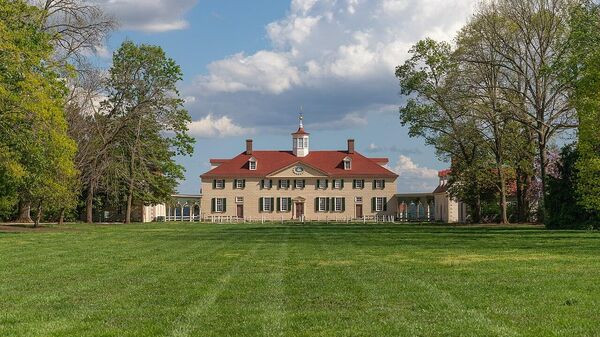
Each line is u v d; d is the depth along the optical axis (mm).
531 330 9273
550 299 12102
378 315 10641
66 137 38625
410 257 21812
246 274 16844
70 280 15859
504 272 16750
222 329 9633
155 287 14430
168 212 99750
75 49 43125
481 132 55031
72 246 28531
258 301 12250
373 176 95688
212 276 16422
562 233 37531
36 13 38344
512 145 57500
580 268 17547
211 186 97188
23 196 46812
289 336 9078
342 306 11570
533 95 45875
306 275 16469
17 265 19672
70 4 42531
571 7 42062
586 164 31656
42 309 11609
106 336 9242
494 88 47375
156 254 23812
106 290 14008
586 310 10875
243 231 46156
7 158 35469
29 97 35562
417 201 100000
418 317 10414
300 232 43875
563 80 38156
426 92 57219
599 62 32719
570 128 45000
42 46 38094
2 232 42156
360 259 21156
